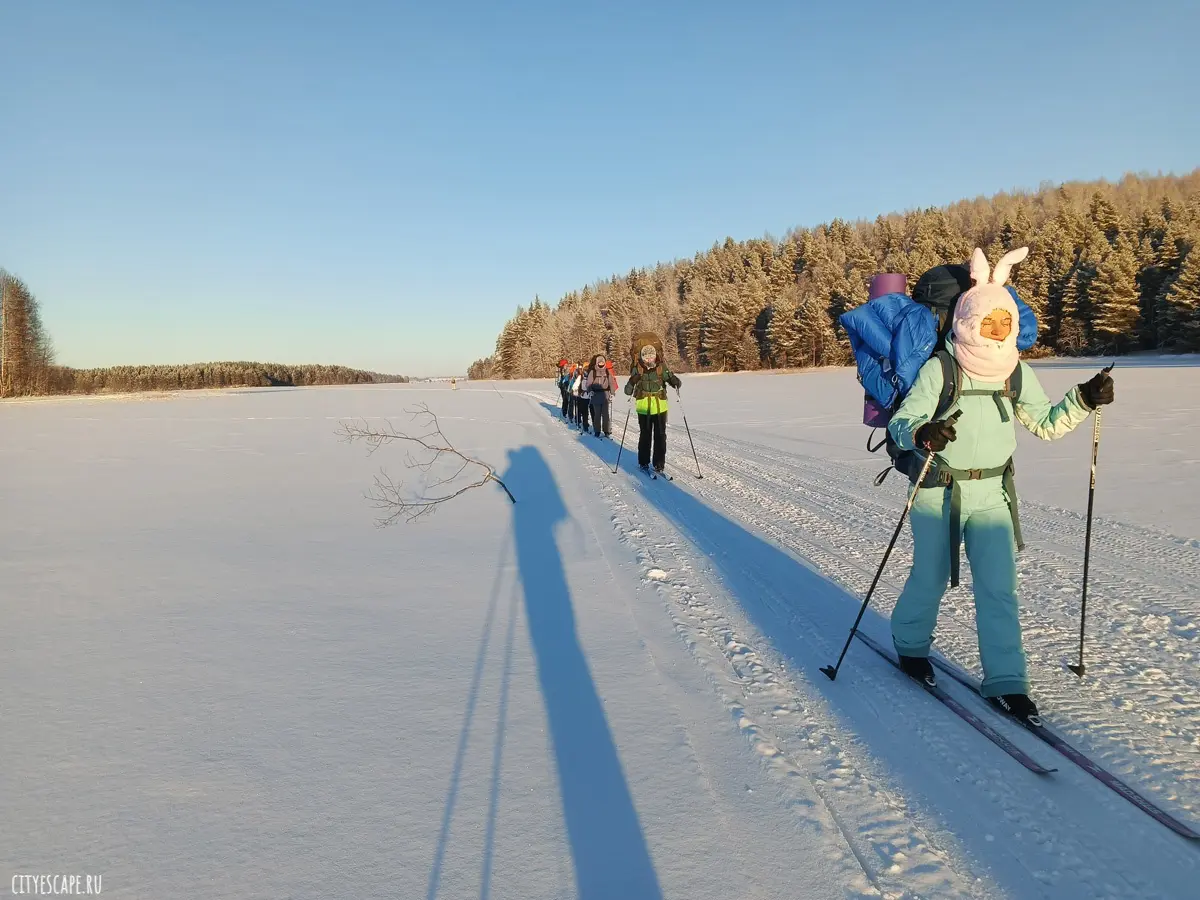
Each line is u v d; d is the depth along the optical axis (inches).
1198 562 201.8
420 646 150.7
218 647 152.1
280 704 125.1
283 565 216.8
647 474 378.9
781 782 99.7
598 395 563.2
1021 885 81.4
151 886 80.1
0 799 97.7
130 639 157.4
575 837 88.0
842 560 213.5
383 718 119.5
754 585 189.2
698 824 90.5
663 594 180.7
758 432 571.5
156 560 225.0
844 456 427.5
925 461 121.4
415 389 1989.4
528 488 342.6
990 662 121.1
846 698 126.3
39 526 277.4
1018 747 109.8
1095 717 119.6
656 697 125.3
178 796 98.0
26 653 149.8
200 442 593.9
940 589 128.2
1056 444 426.6
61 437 665.6
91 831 90.5
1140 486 301.9
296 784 100.5
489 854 85.1
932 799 97.7
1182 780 101.6
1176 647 146.8
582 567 206.5
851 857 84.6
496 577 199.6
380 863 83.7
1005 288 121.0
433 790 98.6
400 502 299.6
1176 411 577.3
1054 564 204.8
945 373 121.6
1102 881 82.0
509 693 127.9
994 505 123.4
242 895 78.6
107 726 117.9
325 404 1171.9
